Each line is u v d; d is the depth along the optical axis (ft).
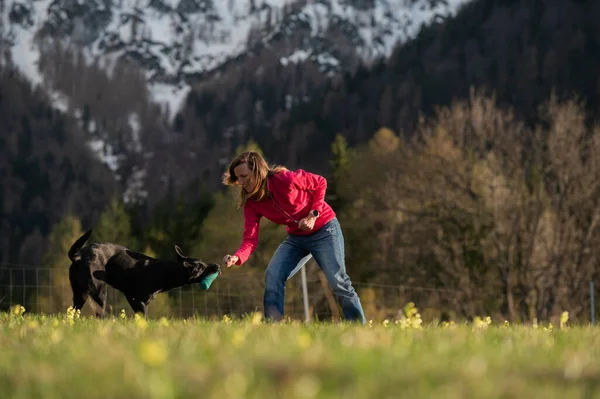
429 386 8.23
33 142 509.76
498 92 280.92
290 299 98.68
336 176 172.76
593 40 291.79
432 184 105.91
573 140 100.68
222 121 629.10
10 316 22.07
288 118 400.06
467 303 99.96
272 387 8.11
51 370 9.02
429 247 104.78
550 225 98.48
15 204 386.11
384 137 159.12
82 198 414.00
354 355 10.37
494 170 103.04
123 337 14.02
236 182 21.40
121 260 28.94
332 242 21.81
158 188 451.53
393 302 108.99
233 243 124.47
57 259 181.27
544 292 96.68
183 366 9.33
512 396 7.79
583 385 8.64
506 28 336.29
